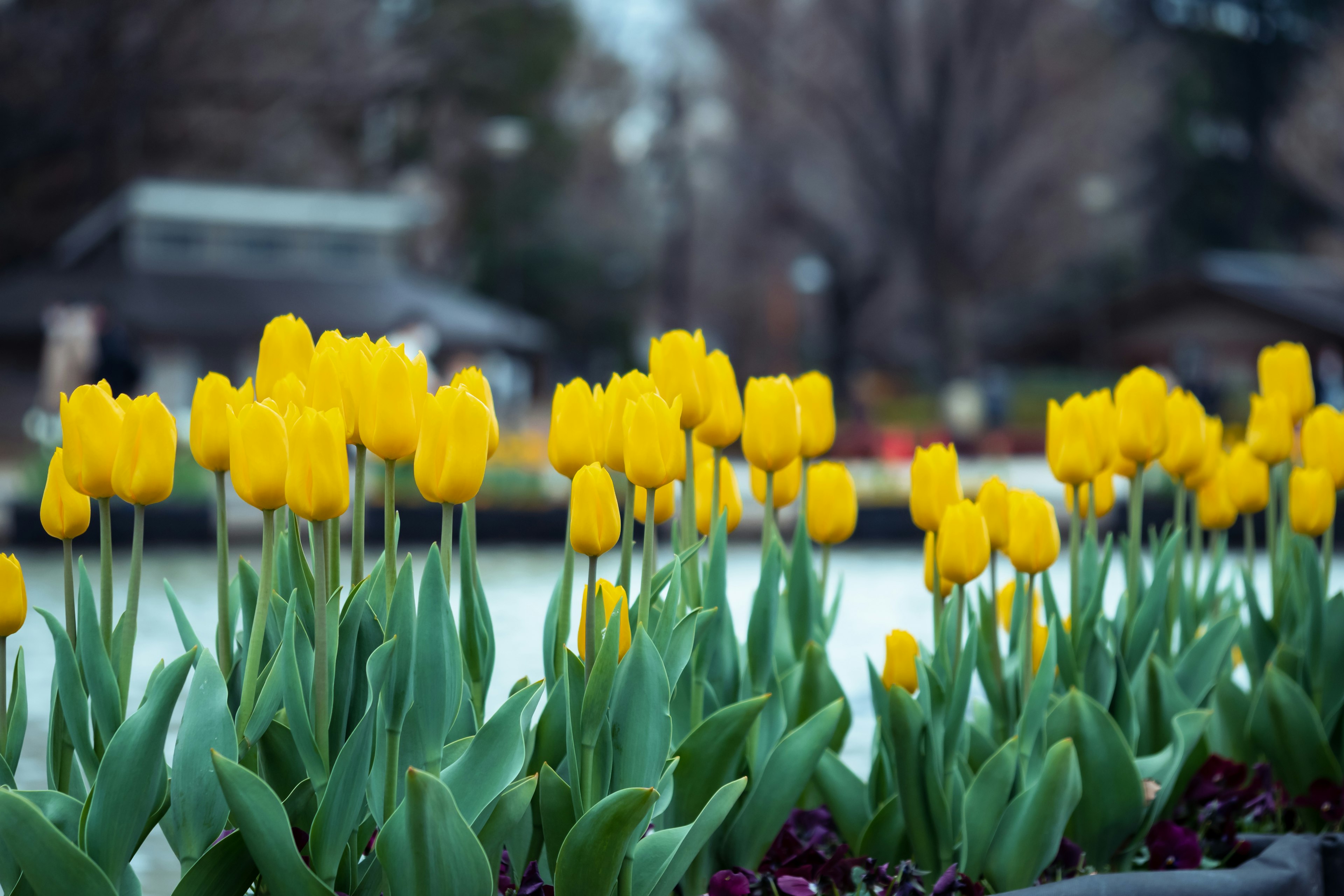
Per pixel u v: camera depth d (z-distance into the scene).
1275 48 57.72
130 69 29.64
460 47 43.31
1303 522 3.04
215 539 13.71
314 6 33.16
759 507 16.41
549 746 2.19
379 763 1.94
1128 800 2.58
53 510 2.05
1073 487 2.76
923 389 55.81
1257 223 60.25
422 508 14.79
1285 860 2.56
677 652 2.15
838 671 6.93
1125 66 48.22
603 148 59.34
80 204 35.44
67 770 2.06
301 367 2.23
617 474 8.70
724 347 63.56
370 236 37.25
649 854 2.04
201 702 1.89
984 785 2.45
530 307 55.81
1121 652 2.92
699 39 48.12
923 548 15.48
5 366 34.16
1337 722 3.11
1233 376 47.22
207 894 1.88
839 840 2.79
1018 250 47.47
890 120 45.25
